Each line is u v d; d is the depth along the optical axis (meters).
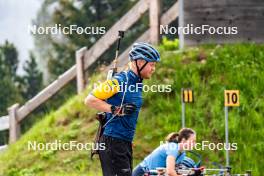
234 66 38.72
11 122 44.06
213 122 35.91
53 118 39.44
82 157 35.84
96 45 42.78
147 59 20.98
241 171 33.44
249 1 40.44
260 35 40.50
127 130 21.03
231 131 35.34
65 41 64.50
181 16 40.75
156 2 41.97
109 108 20.75
